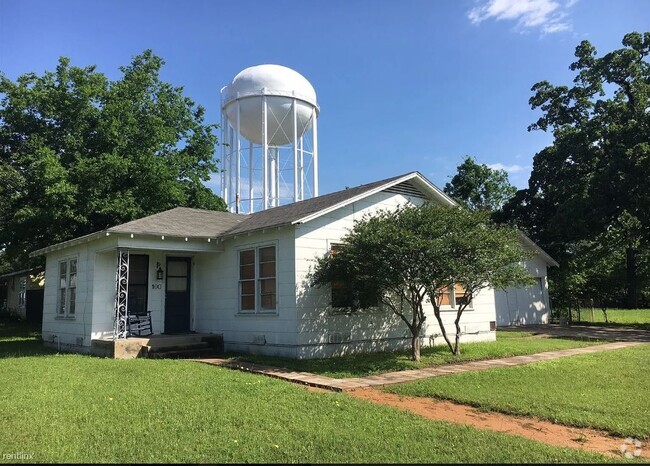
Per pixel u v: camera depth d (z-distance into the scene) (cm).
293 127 2442
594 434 612
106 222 2247
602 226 2403
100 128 2297
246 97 2384
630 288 3036
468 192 3859
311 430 593
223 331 1477
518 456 510
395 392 846
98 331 1410
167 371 1024
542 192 2877
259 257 1380
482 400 764
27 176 2261
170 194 2269
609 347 1469
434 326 1535
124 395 782
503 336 1881
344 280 1210
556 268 2853
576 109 2839
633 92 2545
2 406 709
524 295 2553
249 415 661
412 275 1118
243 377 958
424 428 608
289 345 1247
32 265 2434
